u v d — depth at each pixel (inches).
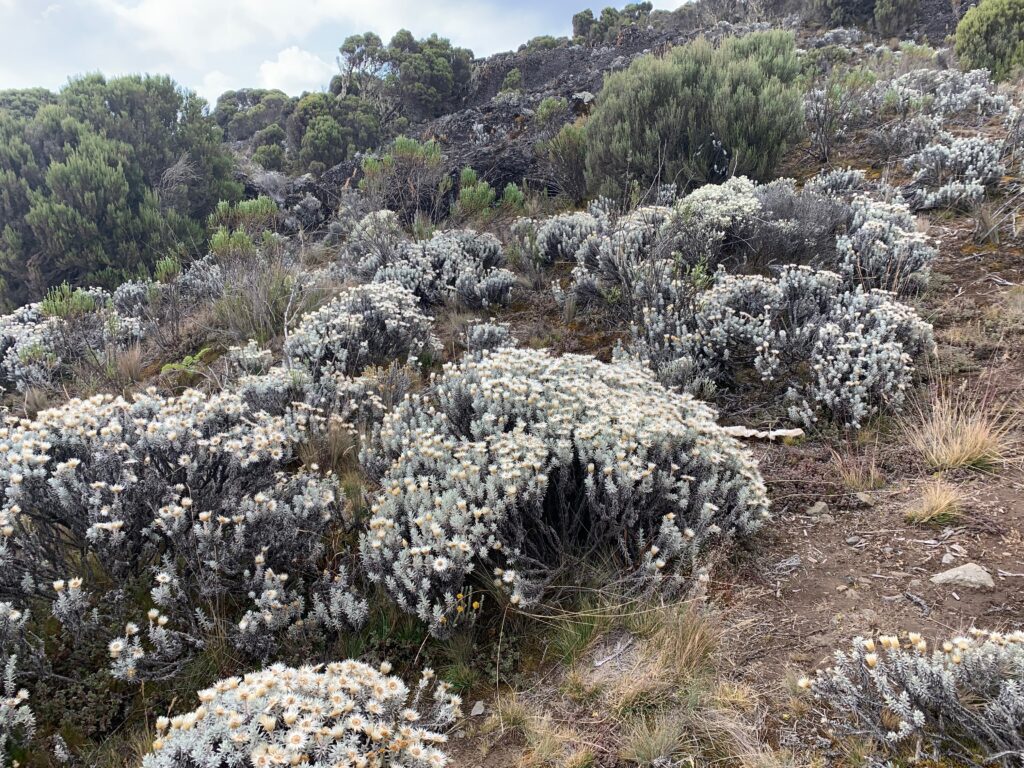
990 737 69.5
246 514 109.5
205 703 75.1
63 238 369.1
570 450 117.9
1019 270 206.8
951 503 117.6
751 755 76.8
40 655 94.5
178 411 138.6
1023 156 274.2
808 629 96.3
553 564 115.2
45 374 243.1
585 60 844.0
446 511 107.3
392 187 405.4
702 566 109.5
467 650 100.5
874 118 377.7
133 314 310.7
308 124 847.7
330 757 70.9
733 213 243.0
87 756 87.6
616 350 191.0
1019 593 95.7
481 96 1000.9
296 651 102.0
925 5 645.3
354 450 155.2
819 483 135.6
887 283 206.5
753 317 193.0
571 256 288.8
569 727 86.7
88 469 112.1
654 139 335.9
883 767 71.3
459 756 85.4
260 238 362.6
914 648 88.9
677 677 90.0
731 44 435.8
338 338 200.1
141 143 440.5
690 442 128.2
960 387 158.1
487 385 141.6
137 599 107.3
